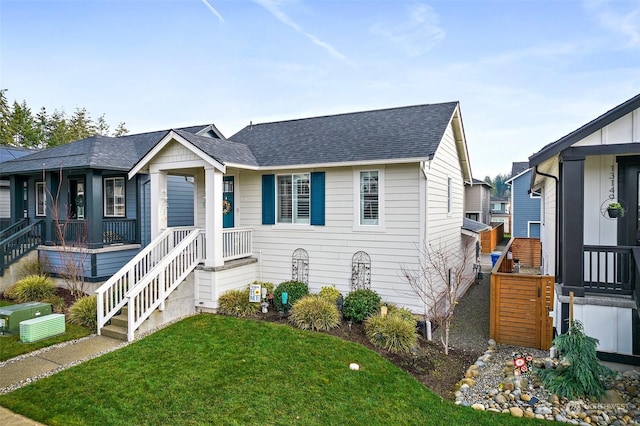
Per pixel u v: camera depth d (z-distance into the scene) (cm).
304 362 654
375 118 1184
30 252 1294
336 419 488
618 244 733
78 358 675
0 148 1902
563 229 680
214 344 730
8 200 1802
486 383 626
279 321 880
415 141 939
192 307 962
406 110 1187
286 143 1171
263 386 566
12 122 3412
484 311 1091
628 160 727
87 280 1188
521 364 619
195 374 601
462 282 1298
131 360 656
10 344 744
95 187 1219
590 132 651
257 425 467
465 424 494
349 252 986
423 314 892
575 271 670
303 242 1047
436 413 520
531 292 800
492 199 4825
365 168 959
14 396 528
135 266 932
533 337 797
